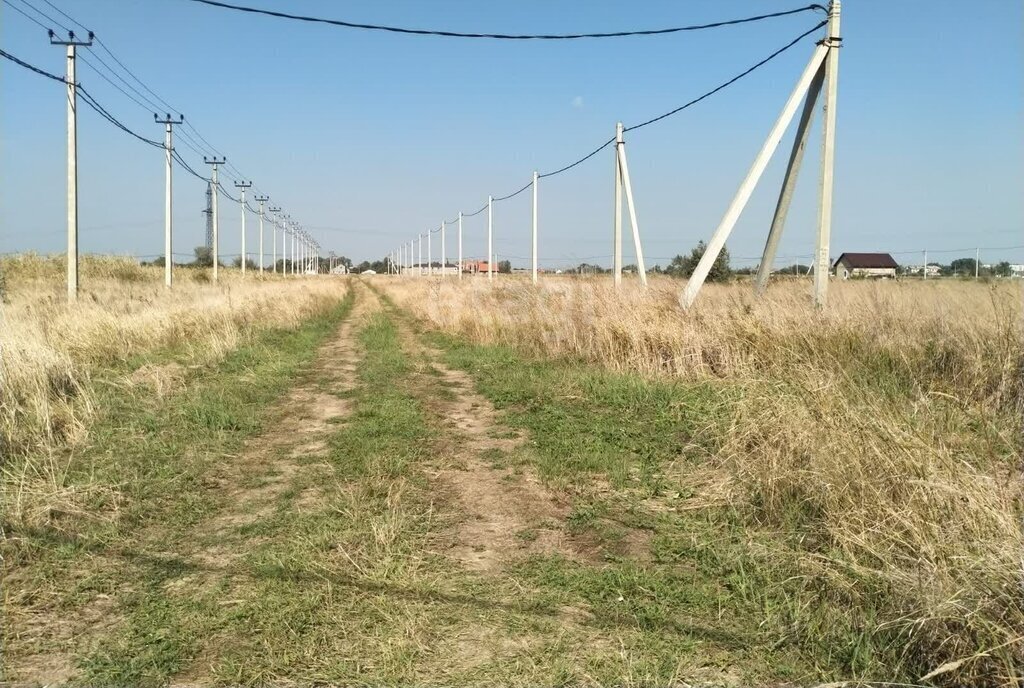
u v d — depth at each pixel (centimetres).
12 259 3822
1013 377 763
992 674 314
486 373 1275
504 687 330
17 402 766
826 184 1216
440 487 636
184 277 4781
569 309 1477
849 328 972
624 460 708
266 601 408
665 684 333
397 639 368
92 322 1371
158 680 332
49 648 361
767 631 382
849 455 502
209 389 1040
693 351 1101
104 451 702
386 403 1002
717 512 555
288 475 667
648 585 436
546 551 493
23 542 463
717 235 1363
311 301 3130
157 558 471
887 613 370
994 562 341
